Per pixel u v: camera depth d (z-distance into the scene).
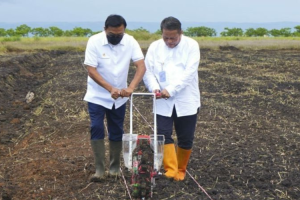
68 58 24.31
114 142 5.77
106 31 5.23
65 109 10.30
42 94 12.81
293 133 8.36
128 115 9.53
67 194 5.30
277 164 6.48
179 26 5.18
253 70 18.09
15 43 33.19
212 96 12.16
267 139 7.86
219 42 35.31
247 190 5.46
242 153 6.98
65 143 7.61
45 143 7.76
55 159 6.58
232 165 6.39
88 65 5.32
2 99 12.12
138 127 8.58
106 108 5.55
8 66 18.20
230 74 17.09
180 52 5.35
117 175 5.82
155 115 5.14
